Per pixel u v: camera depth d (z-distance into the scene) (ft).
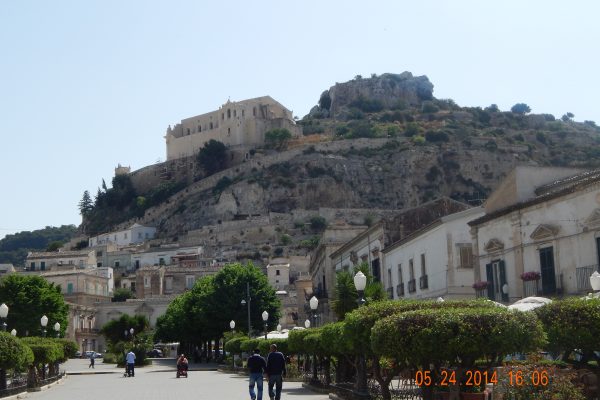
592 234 98.12
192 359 318.04
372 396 76.48
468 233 141.18
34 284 282.15
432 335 53.16
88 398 107.34
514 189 125.08
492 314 53.52
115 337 350.23
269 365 85.92
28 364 113.50
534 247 111.04
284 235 577.43
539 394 51.62
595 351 60.13
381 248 183.83
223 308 258.16
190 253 543.80
